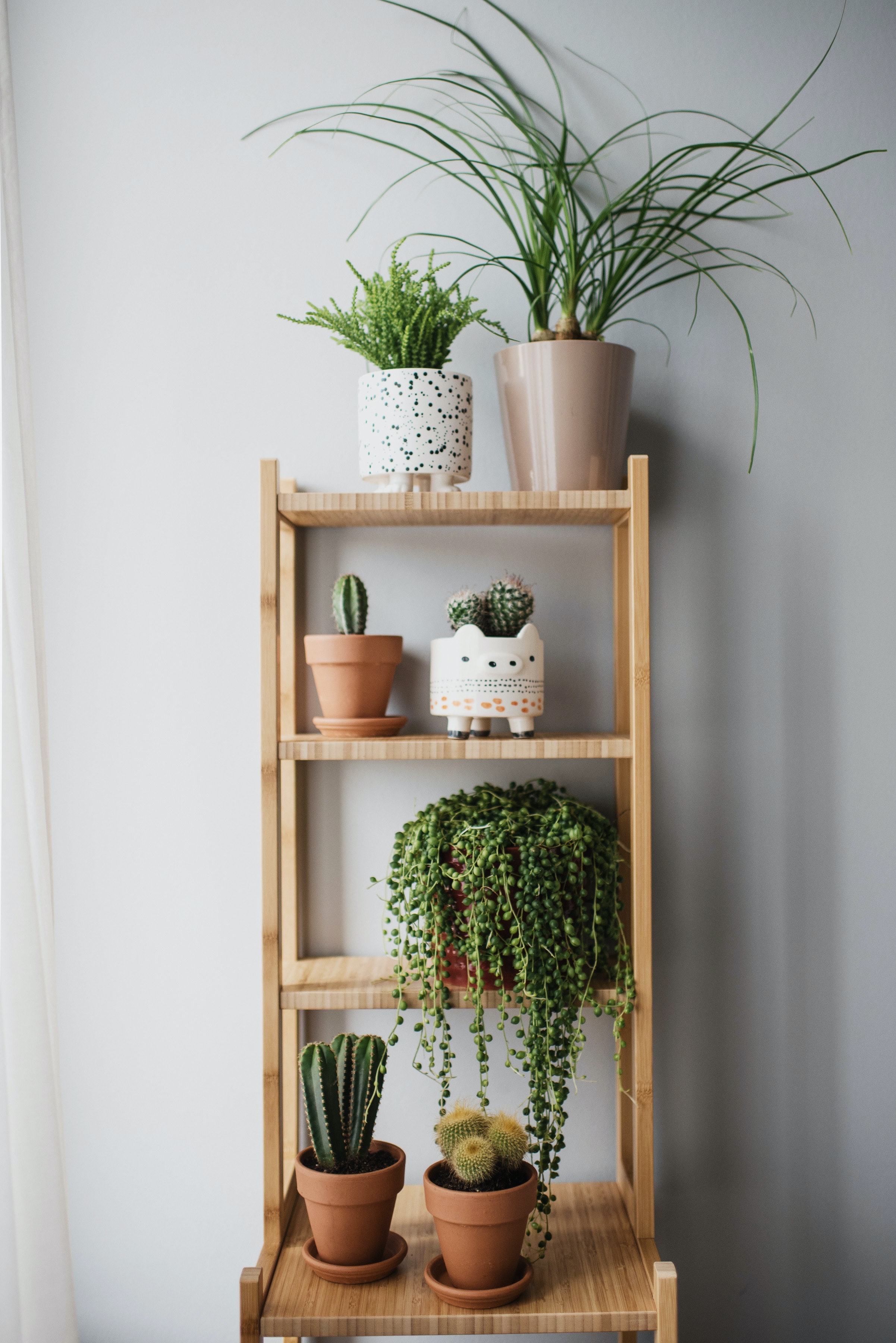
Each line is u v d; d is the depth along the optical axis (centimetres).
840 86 128
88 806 127
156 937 126
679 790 128
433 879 104
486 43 128
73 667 127
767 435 129
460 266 127
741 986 127
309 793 127
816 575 129
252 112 128
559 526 128
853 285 129
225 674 127
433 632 128
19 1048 106
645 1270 104
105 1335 125
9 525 110
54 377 127
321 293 128
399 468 108
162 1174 126
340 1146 104
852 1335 126
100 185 127
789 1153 127
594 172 127
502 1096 126
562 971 105
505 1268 99
